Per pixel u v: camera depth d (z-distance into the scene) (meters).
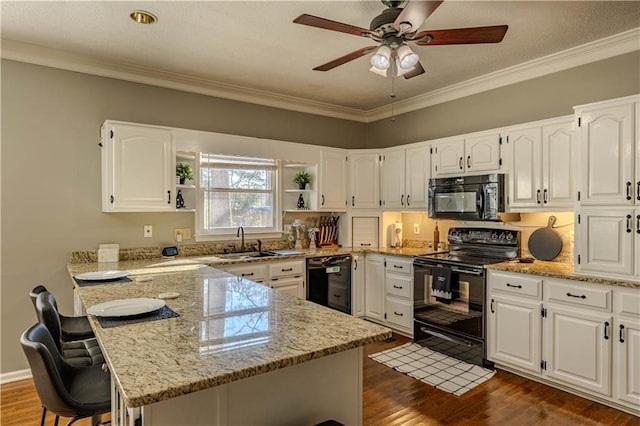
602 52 3.07
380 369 3.23
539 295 2.89
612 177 2.60
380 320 4.29
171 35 2.88
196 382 1.05
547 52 3.22
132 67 3.47
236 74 3.71
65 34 2.85
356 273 4.39
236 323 1.58
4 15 2.56
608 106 2.63
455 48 3.14
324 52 3.20
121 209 3.17
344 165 4.69
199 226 4.03
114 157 3.15
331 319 1.65
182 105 3.86
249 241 4.33
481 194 3.51
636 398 2.44
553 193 3.09
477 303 3.27
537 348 2.91
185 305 1.87
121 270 2.88
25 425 2.38
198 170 4.02
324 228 4.78
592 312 2.62
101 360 2.03
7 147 3.05
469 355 3.35
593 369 2.62
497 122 3.82
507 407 2.61
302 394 1.43
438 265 3.60
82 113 3.34
